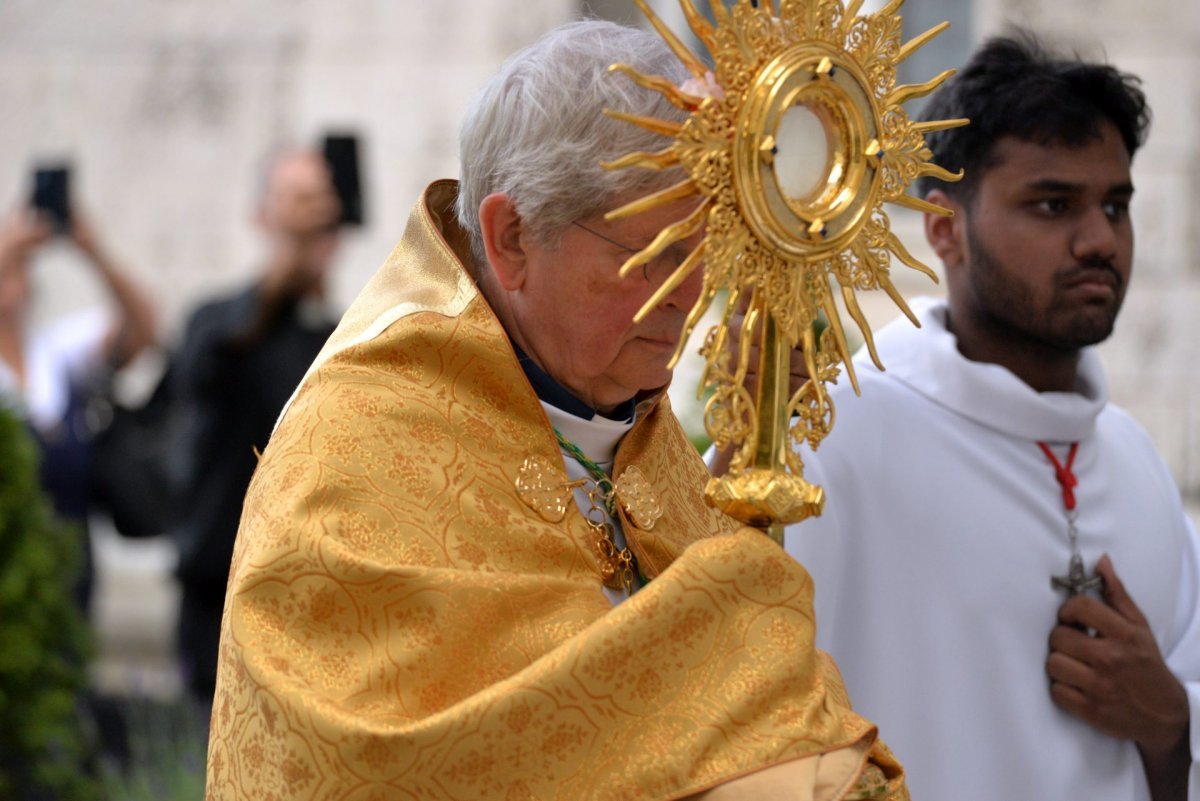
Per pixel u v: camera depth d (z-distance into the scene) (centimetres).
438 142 1458
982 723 482
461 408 357
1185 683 489
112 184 1528
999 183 483
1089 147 478
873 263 339
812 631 331
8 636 816
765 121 317
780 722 320
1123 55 1302
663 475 395
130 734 992
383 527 337
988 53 502
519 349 375
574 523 361
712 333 324
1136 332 1316
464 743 309
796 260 325
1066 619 482
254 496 349
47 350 1072
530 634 334
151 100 1518
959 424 498
